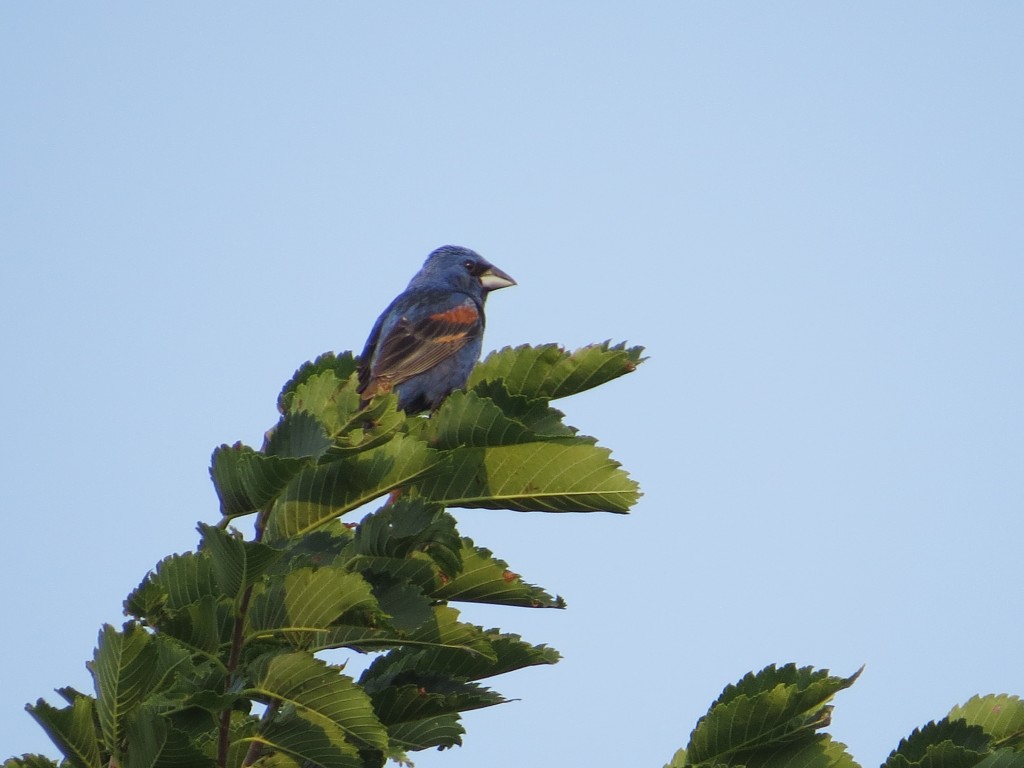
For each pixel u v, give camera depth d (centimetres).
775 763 684
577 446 673
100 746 629
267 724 629
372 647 675
